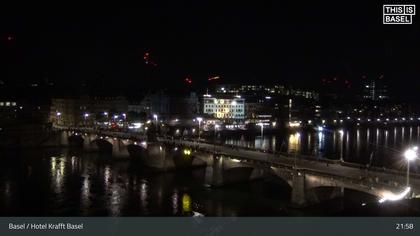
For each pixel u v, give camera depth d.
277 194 97.56
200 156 112.00
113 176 120.62
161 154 130.50
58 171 127.38
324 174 76.88
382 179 72.88
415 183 69.75
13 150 180.88
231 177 107.94
